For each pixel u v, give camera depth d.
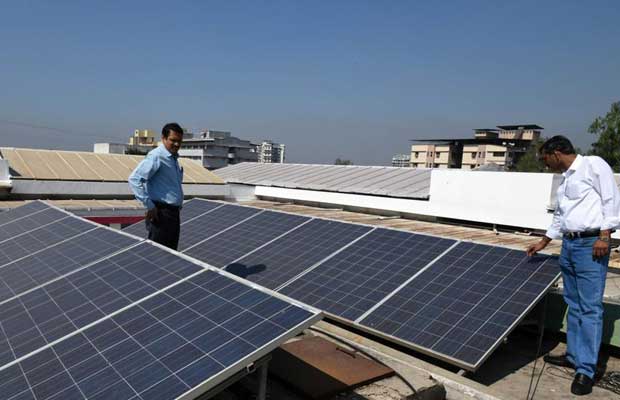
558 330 5.69
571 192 4.90
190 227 9.77
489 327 4.96
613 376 5.12
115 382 3.03
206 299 3.82
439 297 5.64
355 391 4.28
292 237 8.12
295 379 4.30
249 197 23.22
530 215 14.45
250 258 7.64
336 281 6.47
